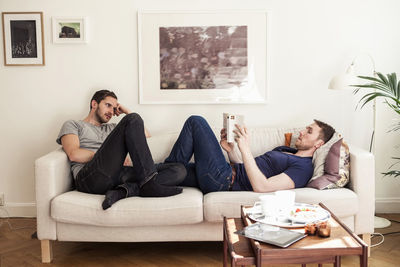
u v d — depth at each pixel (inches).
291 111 139.3
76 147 112.4
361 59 137.6
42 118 140.2
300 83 138.6
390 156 140.4
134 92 139.2
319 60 137.9
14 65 138.3
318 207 82.3
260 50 136.9
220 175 110.0
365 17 136.6
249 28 136.3
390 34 137.0
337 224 73.5
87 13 137.0
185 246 115.9
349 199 101.1
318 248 62.8
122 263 103.9
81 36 136.9
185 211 99.8
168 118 139.6
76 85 139.1
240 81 137.9
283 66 138.1
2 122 140.5
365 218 104.7
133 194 104.0
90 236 102.6
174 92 138.4
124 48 137.9
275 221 74.5
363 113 138.9
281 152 114.3
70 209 99.5
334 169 106.7
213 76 137.7
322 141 113.4
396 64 137.8
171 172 108.8
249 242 69.4
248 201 100.7
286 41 137.4
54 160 104.3
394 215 139.3
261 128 131.7
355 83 123.6
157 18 136.4
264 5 136.6
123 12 136.9
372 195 104.7
